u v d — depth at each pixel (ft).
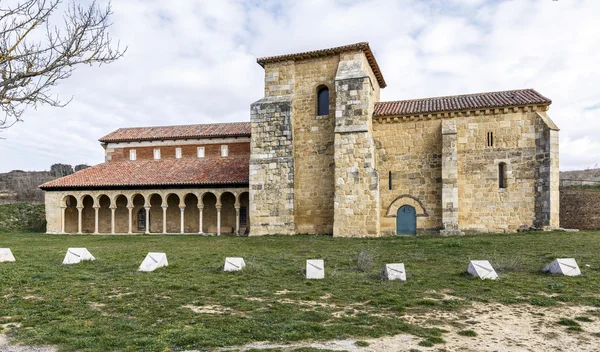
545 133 84.89
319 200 95.50
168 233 115.85
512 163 87.76
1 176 217.56
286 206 94.99
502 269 46.88
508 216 87.45
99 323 27.81
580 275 42.60
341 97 91.30
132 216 126.31
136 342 23.79
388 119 95.40
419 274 45.19
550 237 70.79
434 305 32.30
